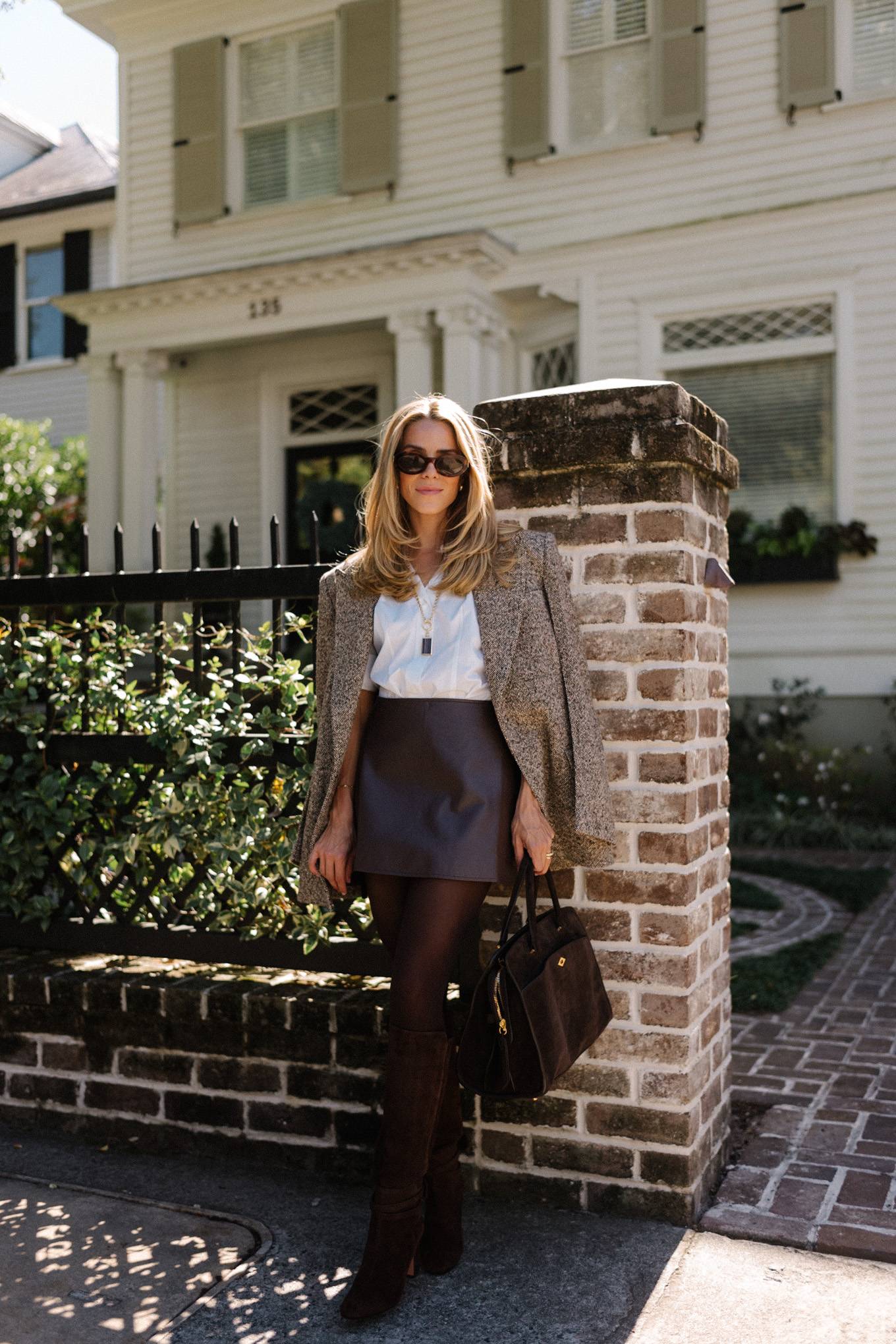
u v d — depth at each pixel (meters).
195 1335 2.04
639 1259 2.28
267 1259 2.31
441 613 2.22
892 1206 2.47
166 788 2.97
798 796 8.52
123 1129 2.94
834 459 8.98
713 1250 2.31
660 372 9.54
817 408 9.08
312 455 11.64
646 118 9.53
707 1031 2.58
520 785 2.26
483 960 2.63
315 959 2.89
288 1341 2.02
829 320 9.01
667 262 9.43
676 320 9.48
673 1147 2.42
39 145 19.47
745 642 9.18
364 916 2.95
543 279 9.80
